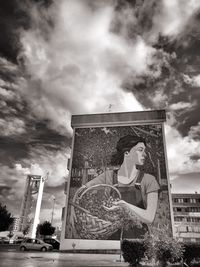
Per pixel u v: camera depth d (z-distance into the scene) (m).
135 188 32.59
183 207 56.56
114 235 30.14
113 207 31.88
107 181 33.75
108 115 38.62
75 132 38.41
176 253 11.45
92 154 36.16
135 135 36.41
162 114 37.00
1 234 60.28
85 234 30.83
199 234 53.72
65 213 32.69
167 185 32.09
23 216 89.69
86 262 16.52
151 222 30.14
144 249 12.22
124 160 34.78
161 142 35.09
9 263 14.45
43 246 28.95
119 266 13.59
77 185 34.25
